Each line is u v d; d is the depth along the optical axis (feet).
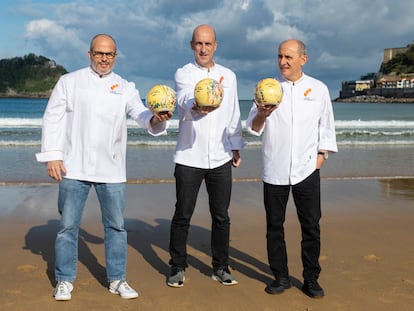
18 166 41.88
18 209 25.21
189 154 14.55
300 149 13.78
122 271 14.11
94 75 13.56
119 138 13.82
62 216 13.67
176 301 13.71
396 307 13.41
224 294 14.28
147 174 38.75
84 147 13.43
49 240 19.71
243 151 55.47
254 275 15.97
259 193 30.50
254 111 14.16
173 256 15.01
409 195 30.81
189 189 14.67
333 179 37.40
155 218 24.16
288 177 13.79
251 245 19.47
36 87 418.31
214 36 14.40
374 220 23.79
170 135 72.08
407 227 22.49
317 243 14.07
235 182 34.68
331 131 14.25
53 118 13.33
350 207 26.84
